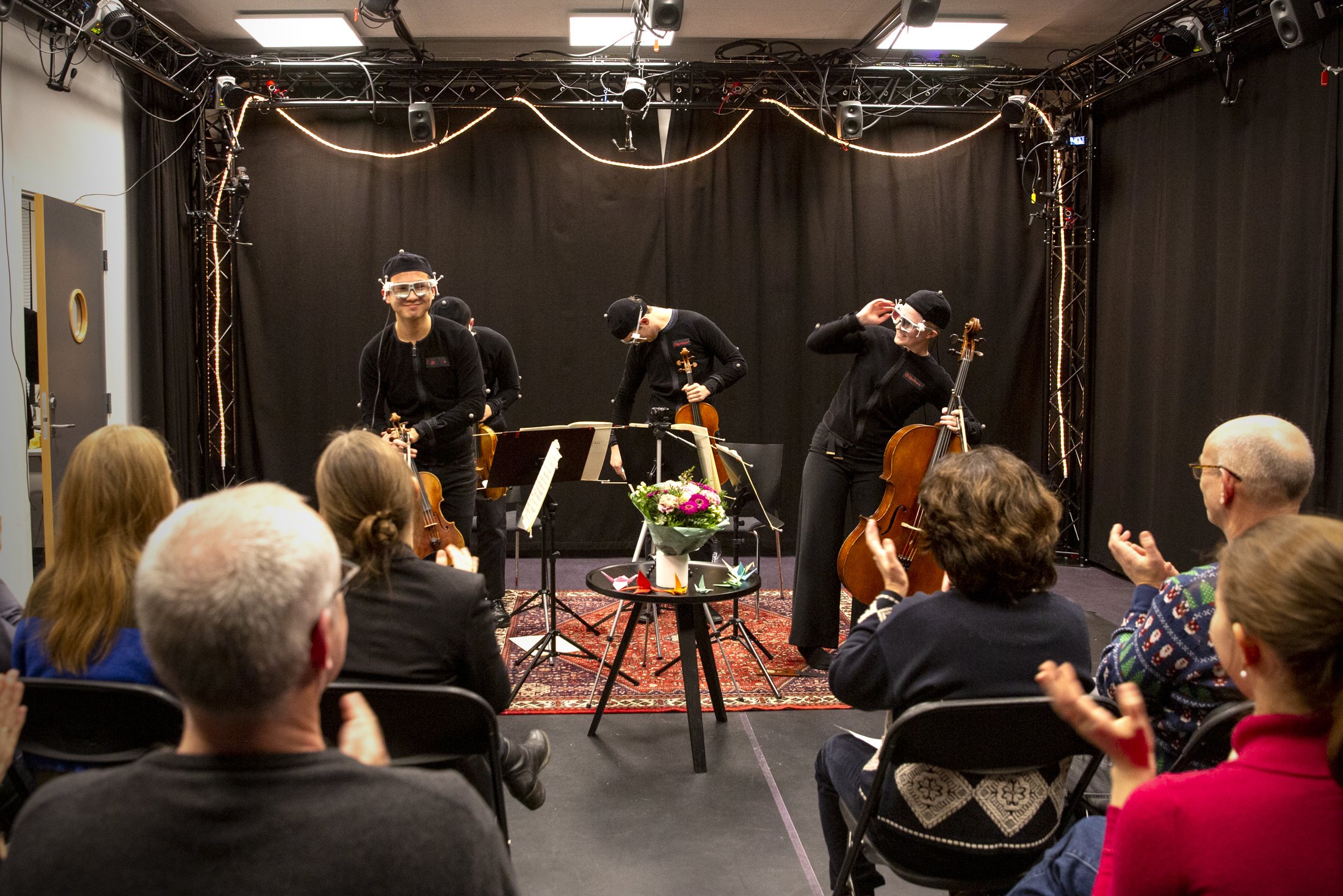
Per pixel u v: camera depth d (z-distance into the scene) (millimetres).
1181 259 5805
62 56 5438
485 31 6746
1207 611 1664
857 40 6852
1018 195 6941
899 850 1817
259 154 6754
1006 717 1646
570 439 3803
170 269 6402
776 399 6980
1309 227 4762
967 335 3793
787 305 6938
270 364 6840
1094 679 1866
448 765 1943
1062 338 6973
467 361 4141
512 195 6836
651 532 3262
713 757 3377
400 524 1864
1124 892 1049
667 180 6848
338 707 1748
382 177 6793
